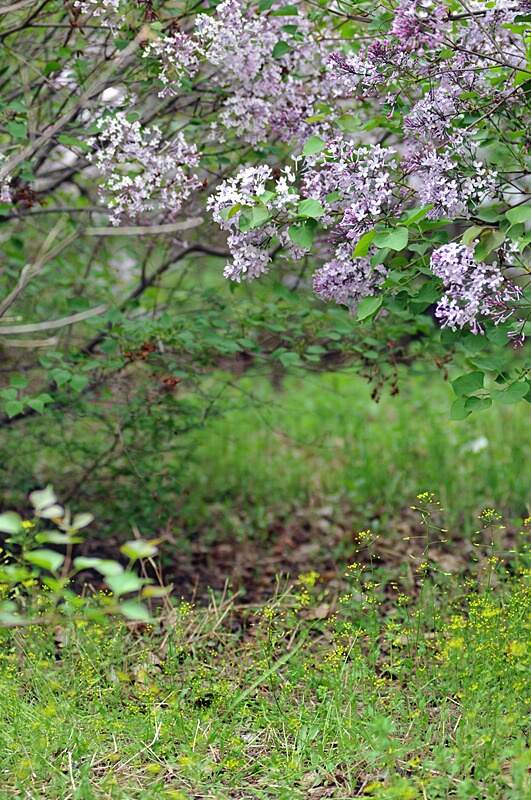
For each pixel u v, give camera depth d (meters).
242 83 3.90
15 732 3.03
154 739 3.07
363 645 3.89
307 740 3.04
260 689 3.52
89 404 4.91
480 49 3.38
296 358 4.34
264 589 4.71
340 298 3.48
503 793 2.74
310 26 3.98
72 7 3.87
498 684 3.19
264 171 3.25
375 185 3.25
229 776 2.94
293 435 7.23
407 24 3.24
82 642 3.57
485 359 3.24
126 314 4.93
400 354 4.96
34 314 5.11
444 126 3.31
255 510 5.76
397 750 2.82
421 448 6.57
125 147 3.68
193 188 3.76
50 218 5.36
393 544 5.20
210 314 4.58
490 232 3.04
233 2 3.61
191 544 5.27
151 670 3.56
